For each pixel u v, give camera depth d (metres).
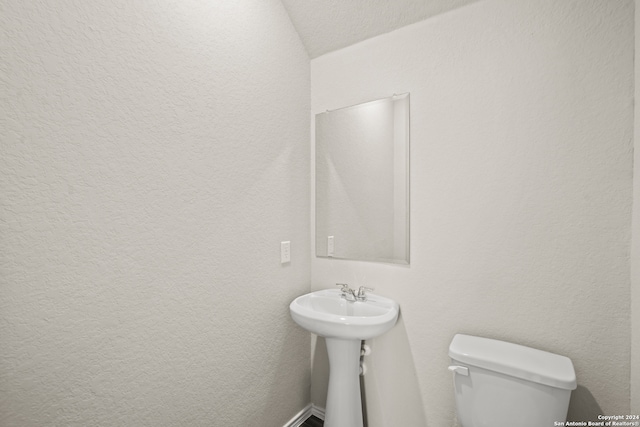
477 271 1.41
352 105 1.76
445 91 1.48
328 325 1.35
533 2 1.28
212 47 1.32
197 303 1.27
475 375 1.22
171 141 1.17
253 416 1.53
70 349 0.92
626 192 1.13
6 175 0.80
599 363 1.18
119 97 1.02
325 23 1.71
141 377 1.09
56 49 0.88
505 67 1.34
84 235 0.95
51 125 0.87
